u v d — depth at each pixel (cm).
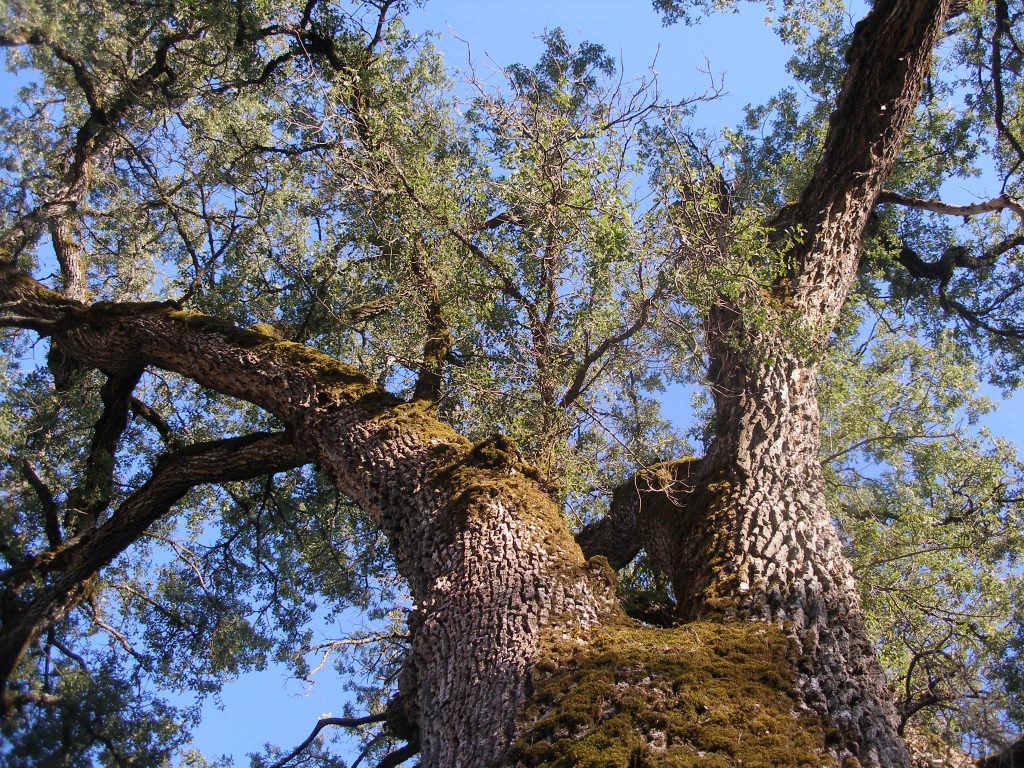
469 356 789
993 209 966
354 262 895
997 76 1066
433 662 470
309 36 1040
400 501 591
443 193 751
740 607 469
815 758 350
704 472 627
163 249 1116
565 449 709
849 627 457
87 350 797
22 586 770
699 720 368
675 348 691
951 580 807
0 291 801
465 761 394
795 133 1131
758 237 756
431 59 1052
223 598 974
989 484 946
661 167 725
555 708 390
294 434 705
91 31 832
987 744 480
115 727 690
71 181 884
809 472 603
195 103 998
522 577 489
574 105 788
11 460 834
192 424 1058
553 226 659
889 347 1076
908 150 1109
